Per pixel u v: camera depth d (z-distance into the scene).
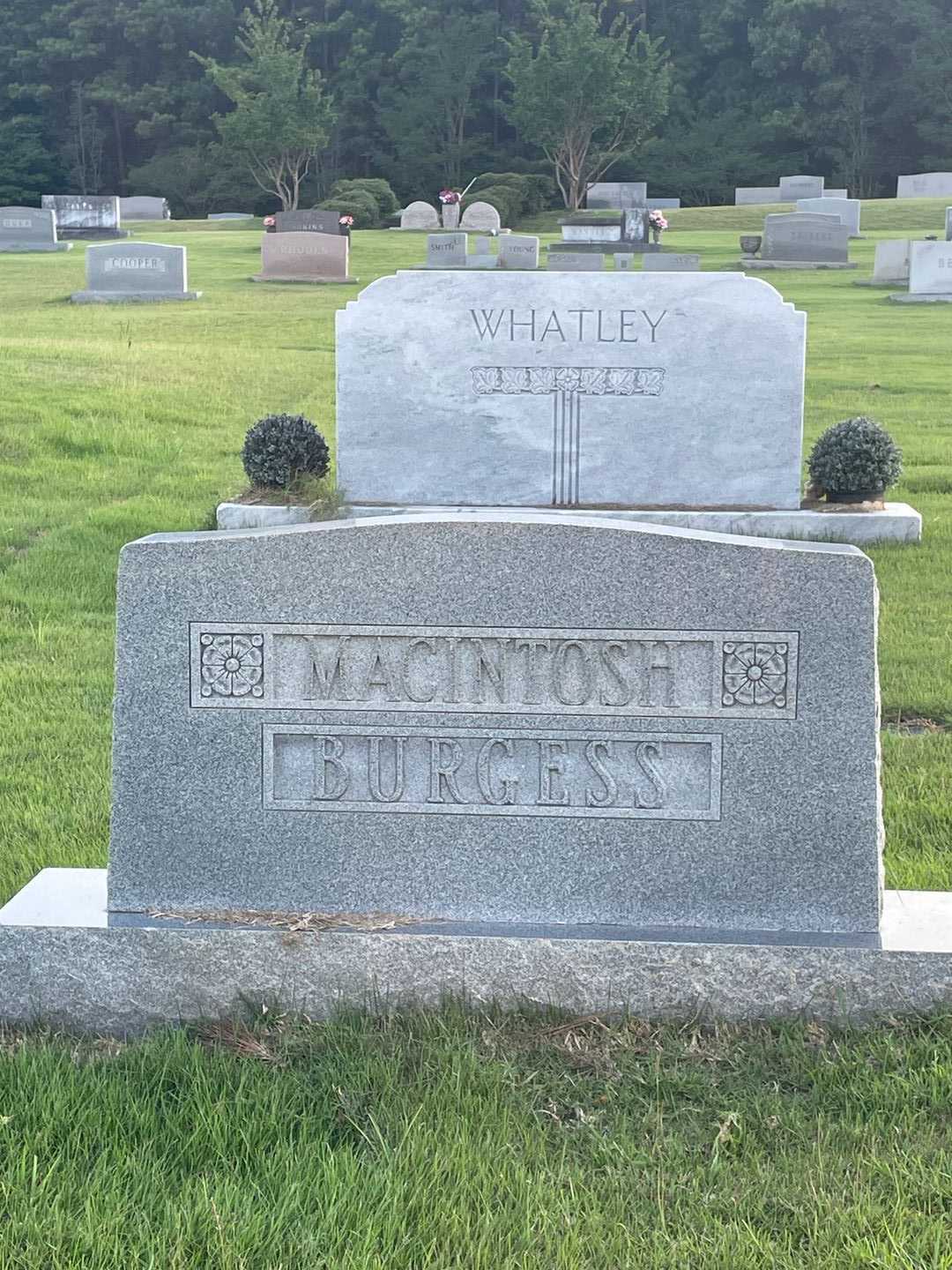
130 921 3.09
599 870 3.10
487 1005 3.03
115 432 8.83
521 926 3.09
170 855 3.15
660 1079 2.86
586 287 6.89
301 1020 3.03
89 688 4.82
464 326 6.94
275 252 20.16
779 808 3.07
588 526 3.05
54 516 7.07
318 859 3.13
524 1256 2.50
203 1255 2.50
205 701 3.12
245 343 13.74
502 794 3.10
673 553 3.04
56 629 5.38
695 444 6.97
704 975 3.01
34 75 48.72
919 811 3.91
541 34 46.50
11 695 4.76
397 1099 2.79
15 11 49.16
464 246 22.14
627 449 6.99
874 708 3.04
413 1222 2.56
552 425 6.99
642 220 25.97
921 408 10.56
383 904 3.14
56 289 18.53
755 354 6.87
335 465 8.03
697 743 3.07
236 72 37.72
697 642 3.05
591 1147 2.71
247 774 3.12
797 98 45.91
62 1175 2.63
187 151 46.62
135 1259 2.49
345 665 3.10
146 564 3.10
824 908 3.08
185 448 8.73
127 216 38.34
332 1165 2.64
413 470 7.09
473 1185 2.61
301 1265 2.49
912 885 3.48
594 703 3.08
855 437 7.00
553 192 38.78
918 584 6.00
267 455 7.09
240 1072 2.87
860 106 44.84
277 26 38.31
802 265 22.36
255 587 3.09
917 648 5.16
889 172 45.62
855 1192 2.61
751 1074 2.88
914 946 3.01
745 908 3.09
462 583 3.07
